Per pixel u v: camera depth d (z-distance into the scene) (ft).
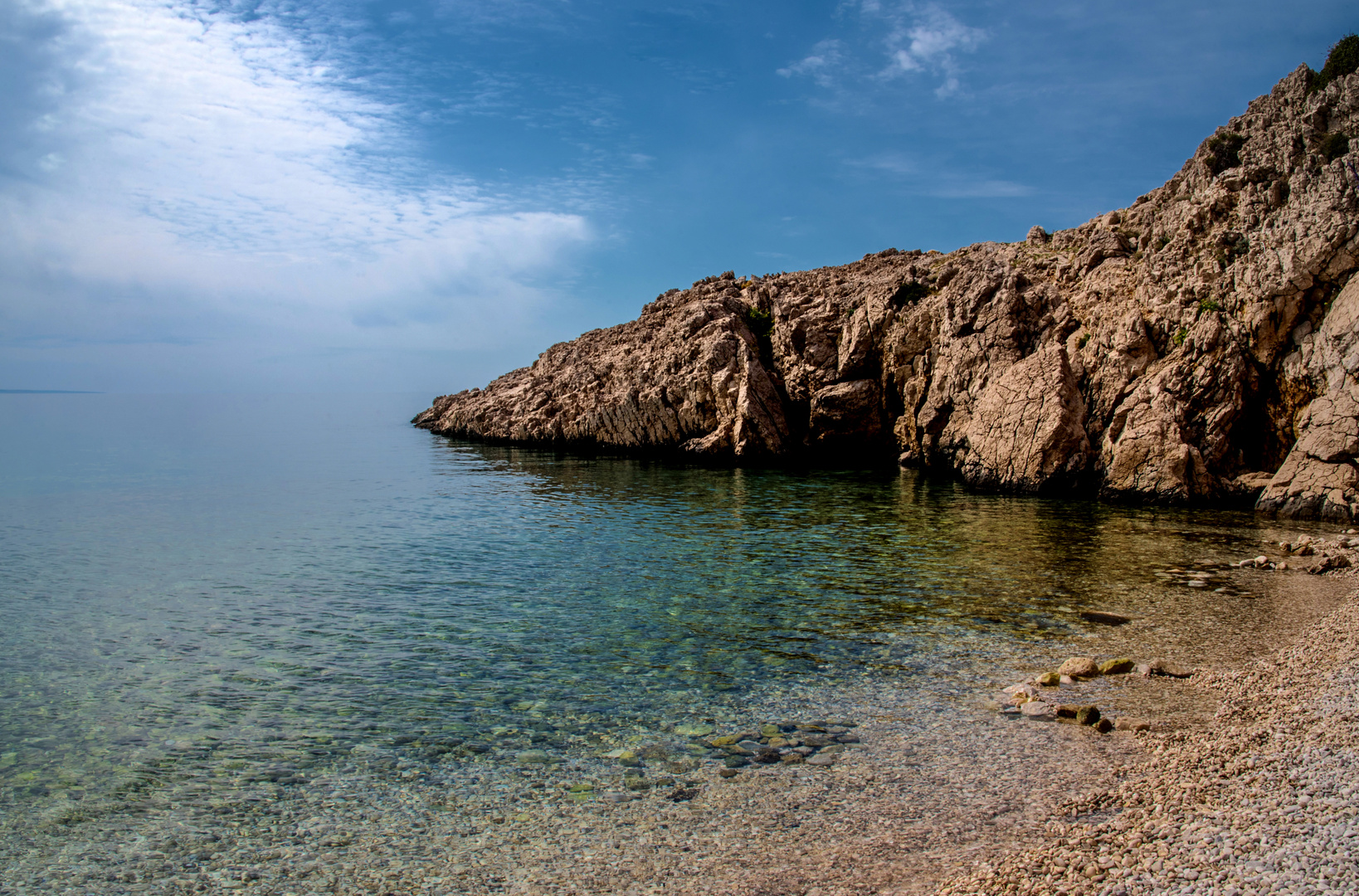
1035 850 30.63
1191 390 125.59
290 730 46.44
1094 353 141.69
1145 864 28.30
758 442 203.92
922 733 44.45
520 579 84.64
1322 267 115.55
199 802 37.88
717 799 37.24
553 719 47.62
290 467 215.10
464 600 76.38
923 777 38.96
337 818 36.19
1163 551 90.63
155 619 70.85
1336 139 120.88
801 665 56.70
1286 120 132.57
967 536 102.22
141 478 189.57
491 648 61.67
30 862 32.81
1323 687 45.09
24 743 44.91
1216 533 100.27
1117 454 127.24
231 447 291.99
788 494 145.89
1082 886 27.43
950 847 32.24
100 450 276.41
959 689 51.16
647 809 36.45
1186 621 63.93
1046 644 59.57
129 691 53.11
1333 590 71.61
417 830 34.99
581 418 251.80
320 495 156.15
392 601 76.13
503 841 33.86
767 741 43.93
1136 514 115.03
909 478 166.09
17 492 163.94
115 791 39.17
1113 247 158.20
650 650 60.54
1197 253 136.15
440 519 125.08
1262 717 42.83
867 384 195.52
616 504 137.80
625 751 42.98
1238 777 34.63
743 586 79.92
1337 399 108.17
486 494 154.92
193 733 46.21
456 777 40.22
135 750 43.88
